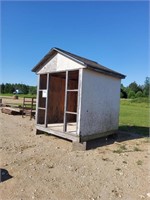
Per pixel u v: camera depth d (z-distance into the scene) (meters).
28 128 10.10
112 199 3.66
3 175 4.41
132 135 9.63
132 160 5.81
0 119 12.87
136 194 3.88
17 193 3.70
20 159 5.48
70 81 11.33
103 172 4.84
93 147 7.05
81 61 6.80
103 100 8.02
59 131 7.60
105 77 8.08
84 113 7.00
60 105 10.66
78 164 5.29
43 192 3.78
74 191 3.87
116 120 9.05
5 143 7.08
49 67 8.31
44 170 4.79
